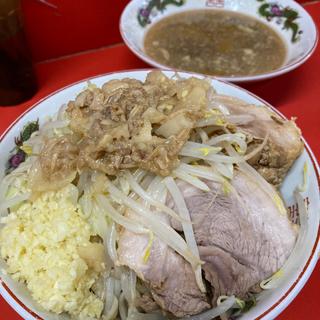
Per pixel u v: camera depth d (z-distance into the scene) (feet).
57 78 1.07
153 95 0.68
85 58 1.13
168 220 0.62
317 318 0.69
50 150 0.65
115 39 1.16
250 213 0.65
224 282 0.62
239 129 0.70
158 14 1.19
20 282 0.61
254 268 0.64
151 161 0.62
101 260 0.62
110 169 0.62
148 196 0.63
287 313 0.69
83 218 0.63
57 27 1.07
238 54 1.11
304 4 1.31
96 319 0.62
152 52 1.10
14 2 0.91
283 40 1.15
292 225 0.66
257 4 1.20
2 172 0.71
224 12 1.23
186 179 0.64
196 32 1.17
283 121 0.76
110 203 0.64
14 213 0.66
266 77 0.92
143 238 0.61
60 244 0.61
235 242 0.63
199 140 0.67
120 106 0.66
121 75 0.84
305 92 1.03
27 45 1.00
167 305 0.61
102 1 1.08
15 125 0.75
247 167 0.68
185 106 0.66
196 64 1.07
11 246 0.63
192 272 0.61
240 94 0.83
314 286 0.72
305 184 0.70
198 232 0.63
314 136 0.93
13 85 0.97
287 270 0.63
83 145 0.64
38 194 0.65
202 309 0.62
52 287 0.59
